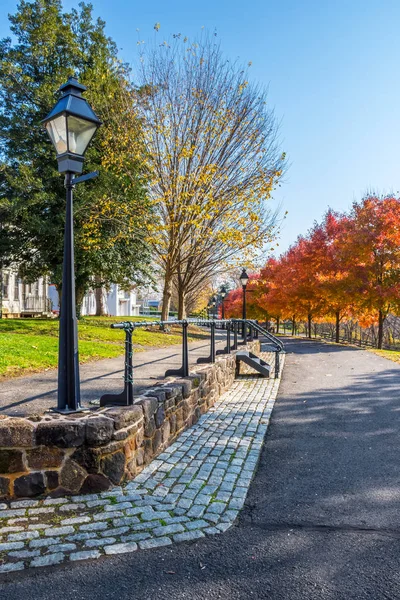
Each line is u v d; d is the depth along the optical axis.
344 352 18.48
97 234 19.67
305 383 10.40
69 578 2.78
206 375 7.45
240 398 8.63
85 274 21.97
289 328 55.53
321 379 10.95
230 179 19.47
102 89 19.88
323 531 3.39
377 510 3.74
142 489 4.10
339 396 8.69
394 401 8.11
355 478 4.46
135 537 3.26
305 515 3.66
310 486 4.28
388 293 20.17
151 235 19.89
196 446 5.46
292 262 30.14
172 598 2.59
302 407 7.75
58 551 3.05
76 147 4.65
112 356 11.44
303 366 13.59
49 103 19.16
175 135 18.92
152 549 3.12
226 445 5.53
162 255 20.58
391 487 4.22
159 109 18.84
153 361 10.56
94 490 4.00
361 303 21.45
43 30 19.95
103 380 7.61
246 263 19.88
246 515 3.67
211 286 41.28
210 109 18.91
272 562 2.96
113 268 21.61
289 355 17.19
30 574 2.81
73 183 4.68
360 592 2.63
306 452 5.32
